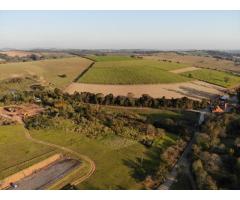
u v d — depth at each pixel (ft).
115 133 258.78
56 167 198.29
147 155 222.69
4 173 183.52
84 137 248.32
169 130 276.41
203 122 295.89
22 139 236.02
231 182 180.45
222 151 222.89
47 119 274.36
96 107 338.13
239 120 270.87
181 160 216.13
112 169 200.85
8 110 314.14
